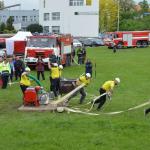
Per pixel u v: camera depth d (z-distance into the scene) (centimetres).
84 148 1319
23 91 2161
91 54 6675
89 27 12438
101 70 4138
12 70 3198
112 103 2219
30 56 4106
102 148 1321
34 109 1953
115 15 14825
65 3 12481
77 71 4028
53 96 2248
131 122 1683
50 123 1664
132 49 8062
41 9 12838
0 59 2919
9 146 1344
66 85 2330
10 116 1845
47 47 4109
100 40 9481
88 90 2730
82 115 1861
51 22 12706
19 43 5047
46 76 3566
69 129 1572
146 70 4131
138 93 2619
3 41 5522
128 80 3316
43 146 1341
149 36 8456
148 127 1605
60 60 4225
